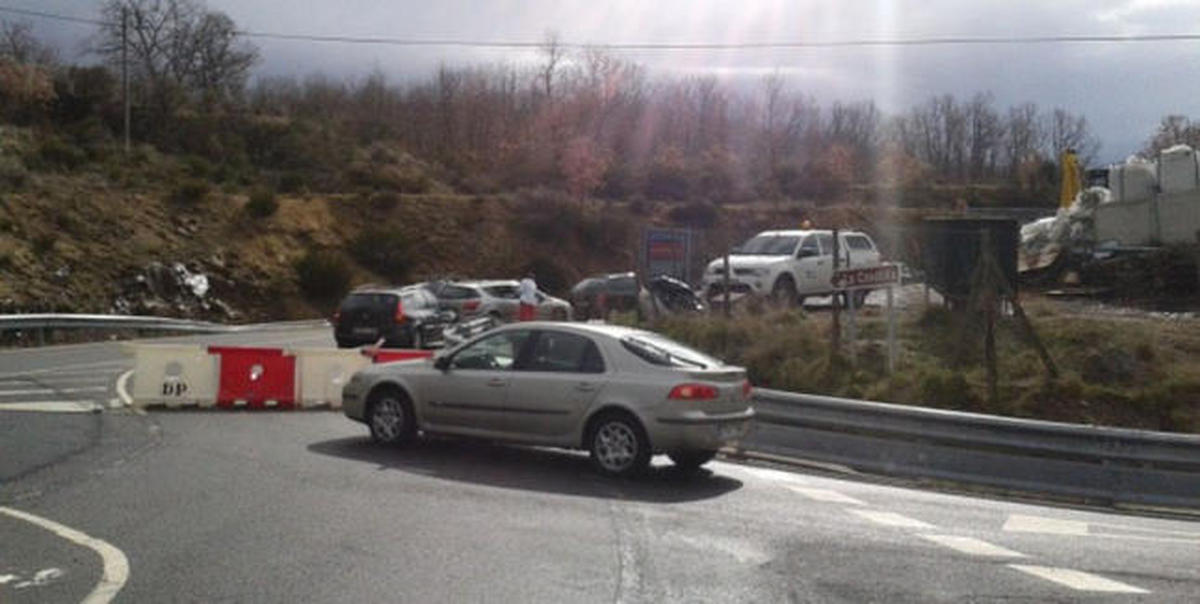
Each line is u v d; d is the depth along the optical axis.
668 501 10.31
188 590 6.79
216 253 44.47
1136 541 9.53
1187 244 28.52
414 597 6.75
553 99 80.00
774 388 18.27
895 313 22.11
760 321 20.78
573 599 6.79
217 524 8.64
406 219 54.38
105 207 43.25
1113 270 28.70
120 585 6.86
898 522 9.79
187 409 16.11
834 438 13.82
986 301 17.66
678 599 6.86
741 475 12.26
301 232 49.50
